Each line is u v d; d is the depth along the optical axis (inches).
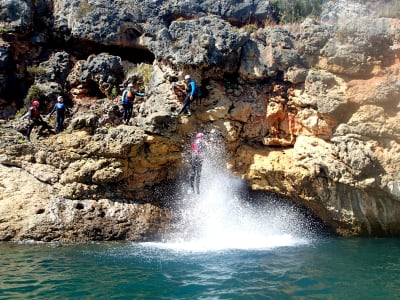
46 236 533.3
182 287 345.7
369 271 402.9
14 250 477.1
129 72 697.6
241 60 627.8
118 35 690.2
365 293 335.9
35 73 696.4
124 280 362.0
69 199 568.1
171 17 709.9
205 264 421.7
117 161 575.2
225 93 627.5
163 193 620.7
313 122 605.0
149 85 639.8
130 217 574.6
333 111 588.7
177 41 627.5
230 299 318.7
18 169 575.8
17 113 676.1
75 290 334.6
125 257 451.2
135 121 603.8
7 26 684.1
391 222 602.2
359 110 592.7
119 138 573.0
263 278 373.7
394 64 612.1
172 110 605.0
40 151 575.5
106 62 684.1
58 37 727.1
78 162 573.6
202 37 599.8
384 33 608.1
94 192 577.9
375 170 571.8
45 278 365.1
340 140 581.3
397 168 569.6
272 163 616.7
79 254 462.6
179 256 459.2
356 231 620.1
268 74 621.9
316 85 603.2
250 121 629.9
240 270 398.9
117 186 589.6
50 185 572.4
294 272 394.9
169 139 587.5
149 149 588.7
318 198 615.2
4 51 672.4
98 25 689.6
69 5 721.6
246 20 723.4
